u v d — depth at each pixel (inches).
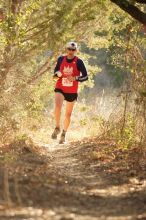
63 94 628.1
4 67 642.2
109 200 347.6
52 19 658.8
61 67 621.0
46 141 673.0
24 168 422.9
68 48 614.5
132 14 500.4
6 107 607.5
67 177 419.8
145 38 609.6
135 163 484.4
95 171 461.1
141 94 526.6
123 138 570.6
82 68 619.2
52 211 301.3
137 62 568.7
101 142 598.9
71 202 332.2
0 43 633.6
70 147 609.6
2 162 438.9
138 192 374.0
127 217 302.2
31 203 313.6
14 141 548.7
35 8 659.4
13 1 668.1
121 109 618.5
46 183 374.0
